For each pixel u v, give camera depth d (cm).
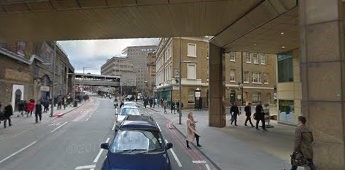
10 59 3281
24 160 1095
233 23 1819
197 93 4791
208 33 2148
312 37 966
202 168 1020
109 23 1838
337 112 898
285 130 2117
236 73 5700
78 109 4756
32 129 2080
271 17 1445
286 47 2320
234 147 1402
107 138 1661
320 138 923
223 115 2333
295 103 2398
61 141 1548
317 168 912
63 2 1491
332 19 932
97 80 12500
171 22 1827
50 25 1862
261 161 1095
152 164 683
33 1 1501
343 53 917
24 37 2223
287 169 966
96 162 1055
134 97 9819
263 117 2158
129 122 952
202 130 2095
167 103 5350
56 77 6112
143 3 1480
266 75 6188
